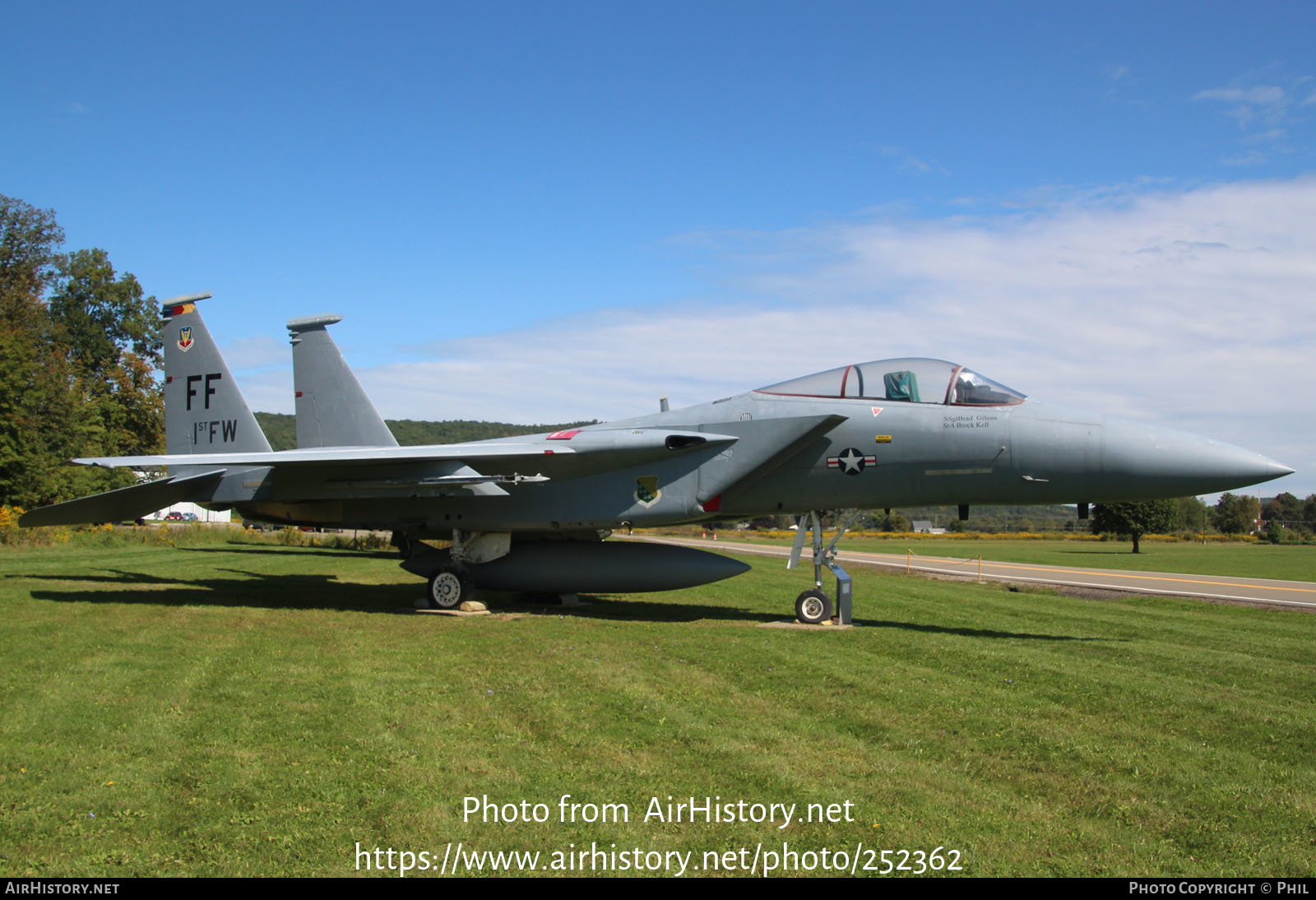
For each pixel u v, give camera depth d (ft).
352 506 47.75
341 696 22.43
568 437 42.78
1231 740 20.11
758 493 41.16
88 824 14.10
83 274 202.18
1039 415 37.01
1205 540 288.71
